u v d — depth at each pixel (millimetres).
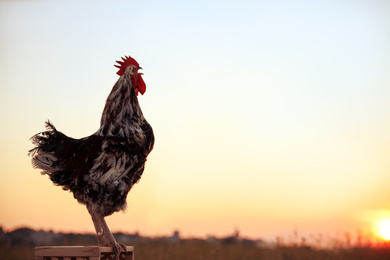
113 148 2090
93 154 2092
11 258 4441
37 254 2000
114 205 2104
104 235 2100
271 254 4359
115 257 2092
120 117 2146
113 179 2094
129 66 2244
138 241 5375
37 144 2154
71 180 2119
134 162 2131
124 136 2117
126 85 2189
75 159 2109
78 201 2119
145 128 2184
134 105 2191
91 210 2098
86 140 2127
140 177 2236
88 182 2092
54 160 2127
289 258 4320
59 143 2152
